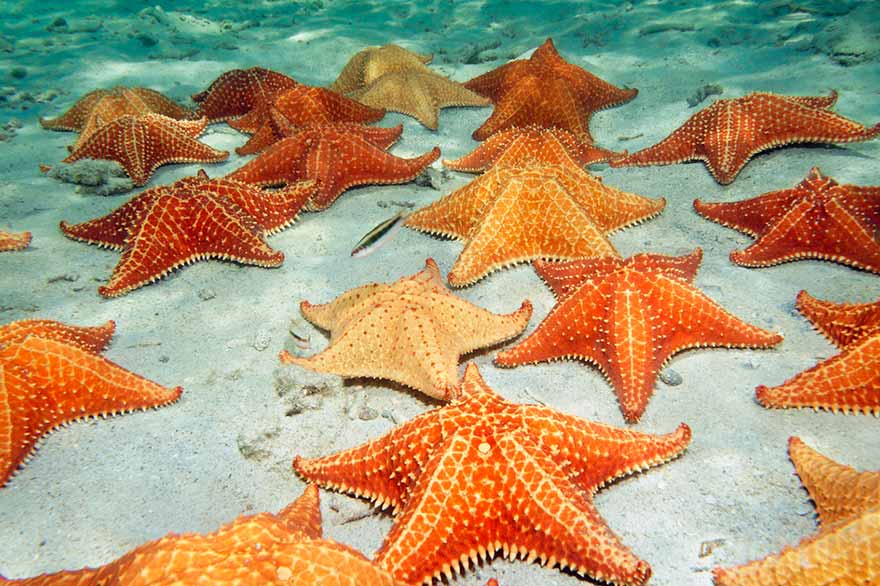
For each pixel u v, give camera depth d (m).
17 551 0.37
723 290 0.56
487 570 0.35
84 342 0.49
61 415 0.44
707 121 0.72
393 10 1.53
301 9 1.65
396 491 0.36
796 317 0.52
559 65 0.87
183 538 0.27
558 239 0.57
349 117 0.86
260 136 0.82
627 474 0.38
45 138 0.93
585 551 0.30
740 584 0.30
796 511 0.38
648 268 0.47
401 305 0.46
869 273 0.56
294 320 0.54
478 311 0.48
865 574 0.27
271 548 0.26
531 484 0.32
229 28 1.48
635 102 0.93
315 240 0.67
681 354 0.50
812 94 0.86
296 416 0.46
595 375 0.48
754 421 0.44
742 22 1.14
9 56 1.28
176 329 0.55
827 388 0.42
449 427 0.34
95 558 0.37
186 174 0.80
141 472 0.42
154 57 1.26
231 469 0.42
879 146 0.74
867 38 0.94
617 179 0.75
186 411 0.47
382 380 0.48
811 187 0.57
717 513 0.38
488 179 0.60
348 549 0.28
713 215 0.64
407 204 0.72
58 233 0.69
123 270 0.58
